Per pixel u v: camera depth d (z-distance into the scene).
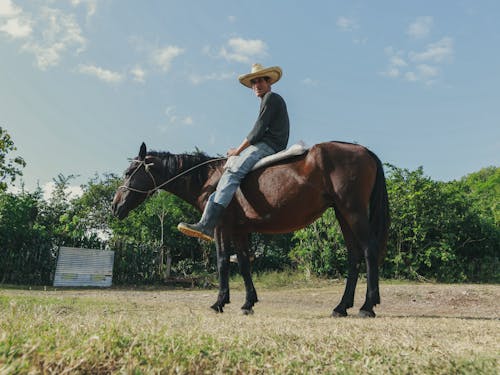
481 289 9.80
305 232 15.27
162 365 1.45
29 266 14.70
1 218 14.66
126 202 5.50
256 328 2.73
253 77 5.25
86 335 1.74
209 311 4.78
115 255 16.50
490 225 15.67
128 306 4.91
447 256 14.28
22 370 1.15
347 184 4.43
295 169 4.64
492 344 2.42
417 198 14.73
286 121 5.11
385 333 2.75
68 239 16.12
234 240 5.24
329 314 5.14
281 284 14.00
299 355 1.77
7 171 16.50
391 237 14.88
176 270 17.94
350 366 1.69
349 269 4.95
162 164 5.46
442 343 2.30
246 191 4.87
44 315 2.20
